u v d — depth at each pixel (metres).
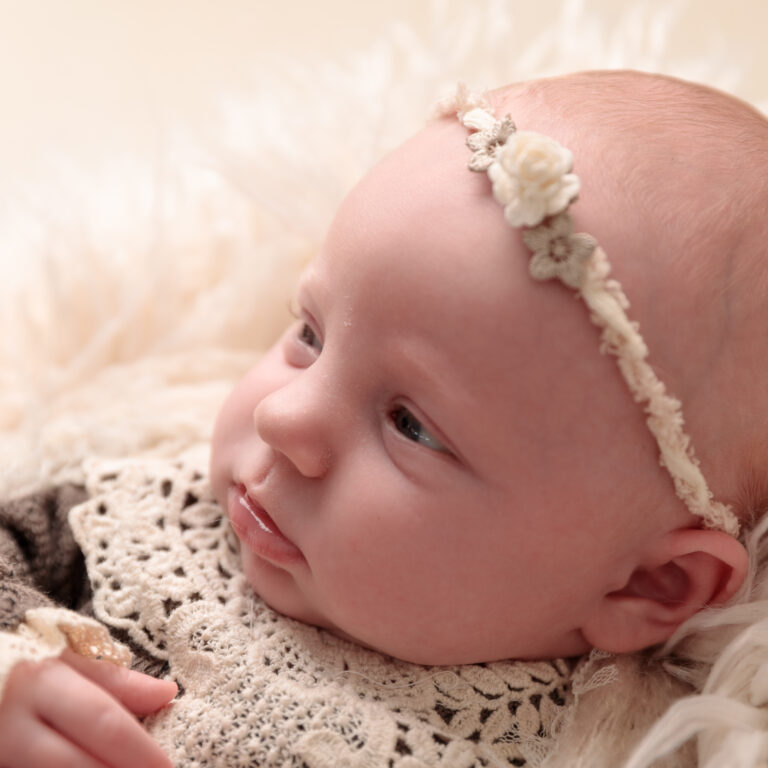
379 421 0.94
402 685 0.97
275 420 0.93
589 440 0.90
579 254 0.87
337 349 0.95
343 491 0.94
